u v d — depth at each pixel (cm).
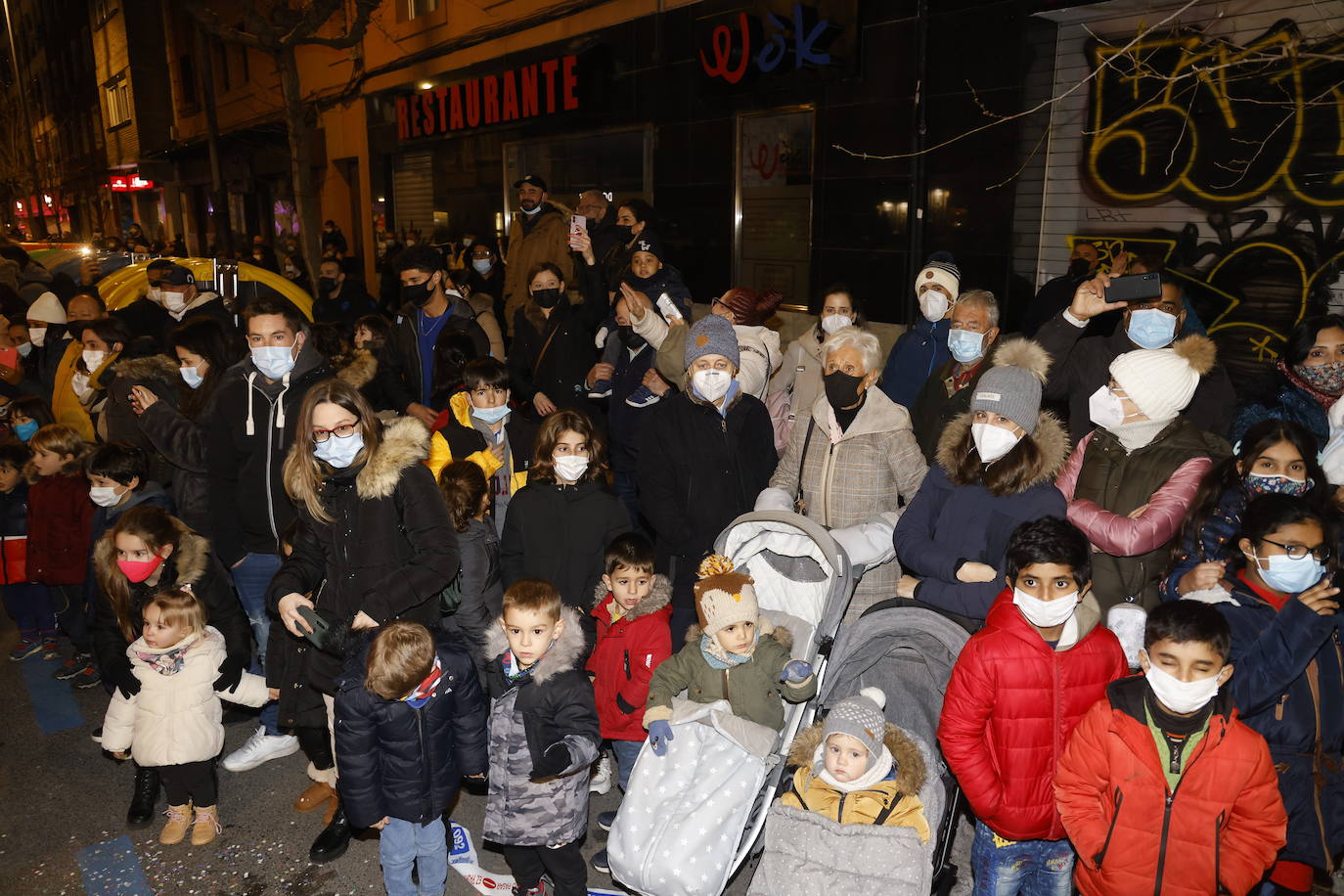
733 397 430
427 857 353
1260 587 297
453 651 350
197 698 400
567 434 414
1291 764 291
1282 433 312
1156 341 392
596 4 1139
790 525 369
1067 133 690
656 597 380
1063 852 308
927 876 289
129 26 3108
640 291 575
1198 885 270
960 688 295
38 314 813
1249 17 582
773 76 897
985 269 754
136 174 3278
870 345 397
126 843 405
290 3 1828
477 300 882
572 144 1244
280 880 381
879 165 823
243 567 443
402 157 1672
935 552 343
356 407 344
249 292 1029
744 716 335
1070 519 346
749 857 381
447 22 1452
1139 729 272
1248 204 593
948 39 751
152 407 492
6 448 577
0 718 521
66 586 552
